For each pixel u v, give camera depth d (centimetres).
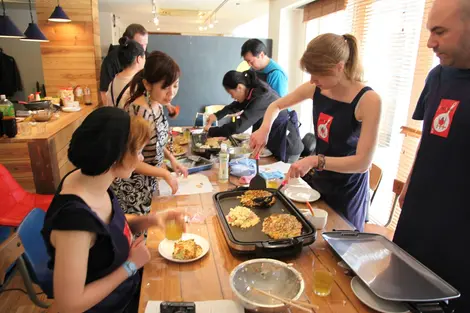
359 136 170
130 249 117
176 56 461
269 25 546
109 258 105
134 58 228
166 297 108
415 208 143
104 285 101
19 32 364
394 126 309
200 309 102
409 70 288
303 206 172
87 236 94
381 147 328
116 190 190
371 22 334
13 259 185
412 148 267
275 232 136
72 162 96
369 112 156
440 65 144
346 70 160
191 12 671
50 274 151
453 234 129
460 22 114
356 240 133
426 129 142
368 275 112
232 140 282
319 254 133
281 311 101
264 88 261
